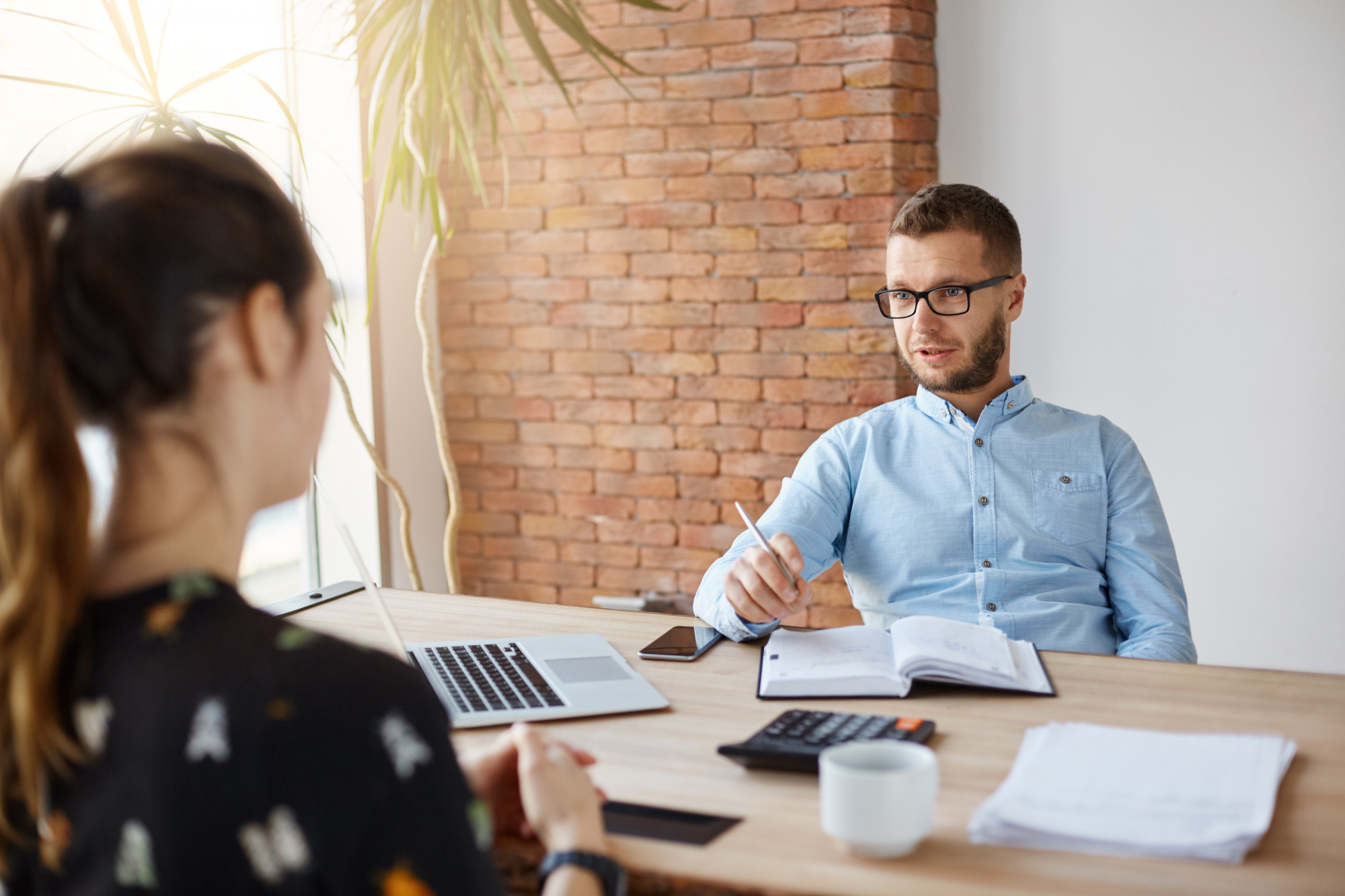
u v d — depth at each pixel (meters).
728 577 1.39
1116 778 0.91
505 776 0.87
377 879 0.56
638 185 3.12
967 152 2.94
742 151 3.01
